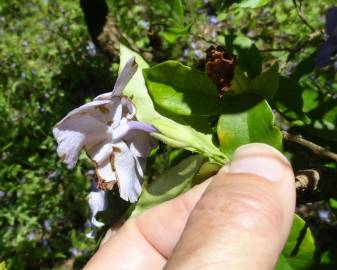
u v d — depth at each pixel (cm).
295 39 28
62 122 8
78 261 26
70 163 8
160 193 9
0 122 31
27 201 28
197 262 7
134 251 10
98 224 10
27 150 31
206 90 9
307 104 11
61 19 38
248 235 7
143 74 9
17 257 26
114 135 8
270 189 7
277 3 31
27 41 37
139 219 10
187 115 9
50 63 35
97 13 28
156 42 16
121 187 8
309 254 10
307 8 30
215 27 30
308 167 10
